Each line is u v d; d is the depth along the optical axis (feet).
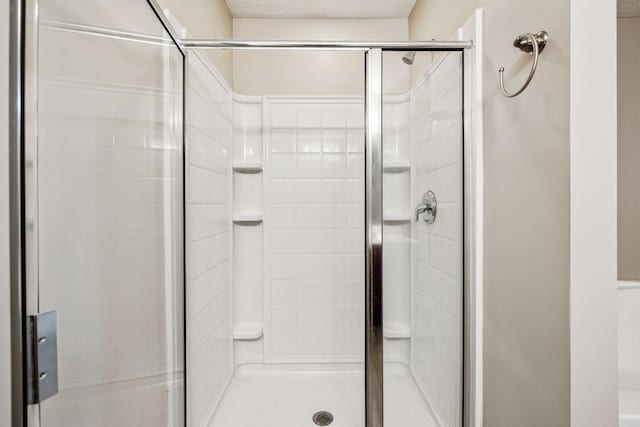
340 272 6.82
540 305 3.06
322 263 6.82
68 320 1.96
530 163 3.17
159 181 3.43
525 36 2.95
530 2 3.10
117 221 2.59
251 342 6.79
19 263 1.60
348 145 6.79
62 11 1.88
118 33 2.58
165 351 3.62
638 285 3.27
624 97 3.27
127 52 2.73
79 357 2.08
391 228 4.38
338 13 7.09
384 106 4.30
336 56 7.06
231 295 6.52
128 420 2.78
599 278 2.70
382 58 4.24
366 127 4.28
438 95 4.31
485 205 4.00
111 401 2.49
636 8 3.21
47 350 1.77
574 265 2.68
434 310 4.43
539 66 3.01
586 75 2.65
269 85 7.06
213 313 5.53
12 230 1.59
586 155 2.67
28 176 1.61
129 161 2.78
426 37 6.09
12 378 1.62
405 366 4.46
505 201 3.59
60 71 1.87
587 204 2.68
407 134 4.34
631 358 3.21
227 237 6.36
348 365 6.81
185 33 4.22
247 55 7.04
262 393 6.15
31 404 1.67
